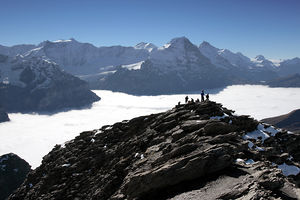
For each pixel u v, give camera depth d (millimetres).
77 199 50688
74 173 59594
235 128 41531
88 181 54406
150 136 52688
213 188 27609
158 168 32906
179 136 43656
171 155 35750
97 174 54031
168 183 31125
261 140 50156
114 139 65312
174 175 31062
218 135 38125
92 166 58875
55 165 68938
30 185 71875
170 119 55719
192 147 35781
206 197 25906
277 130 53969
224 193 25281
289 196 24125
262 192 23688
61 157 70688
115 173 47188
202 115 51625
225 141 37375
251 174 28781
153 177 31547
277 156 44469
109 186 44844
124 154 52625
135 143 53688
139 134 59250
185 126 45188
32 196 62562
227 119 51969
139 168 38062
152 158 39750
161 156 36719
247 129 52844
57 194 54656
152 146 45562
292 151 49750
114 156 56219
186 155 33906
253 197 23141
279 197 23234
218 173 30703
